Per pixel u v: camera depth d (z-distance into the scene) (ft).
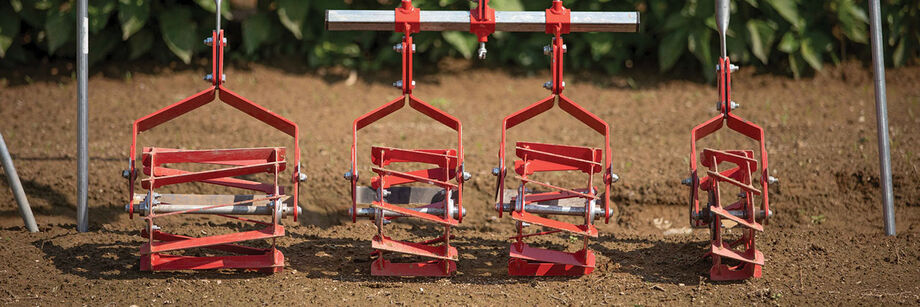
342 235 33.99
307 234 33.91
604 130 29.30
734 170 31.22
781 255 31.91
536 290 29.14
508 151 42.78
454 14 29.40
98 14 48.65
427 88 51.39
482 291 28.96
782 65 53.26
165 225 34.37
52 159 39.34
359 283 29.37
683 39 51.11
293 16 49.98
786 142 43.52
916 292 28.81
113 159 39.70
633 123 46.98
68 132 43.01
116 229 33.73
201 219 35.27
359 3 52.85
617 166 41.22
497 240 34.24
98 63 51.75
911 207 37.76
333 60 53.01
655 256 32.32
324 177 39.01
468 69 53.88
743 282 29.68
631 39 53.67
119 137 42.60
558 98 29.55
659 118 47.57
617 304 28.02
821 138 43.78
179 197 29.22
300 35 50.06
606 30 29.99
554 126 46.75
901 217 37.01
